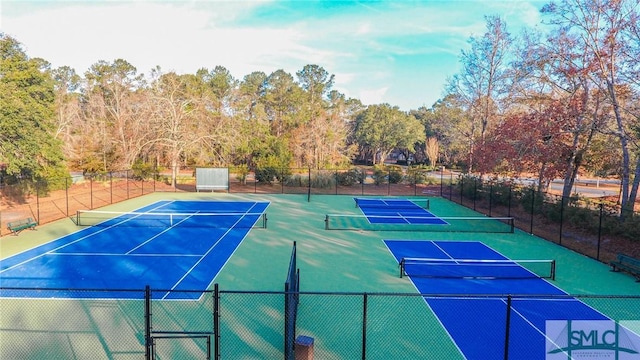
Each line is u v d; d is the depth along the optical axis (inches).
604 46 837.2
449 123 2023.9
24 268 538.3
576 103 900.0
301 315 385.4
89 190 1379.2
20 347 319.9
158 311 391.9
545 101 1062.4
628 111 789.2
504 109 1365.7
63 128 1779.0
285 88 2783.0
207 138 1716.3
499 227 869.8
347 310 399.2
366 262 584.7
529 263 593.0
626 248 672.4
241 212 1027.9
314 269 546.3
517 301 428.8
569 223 846.5
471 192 1253.7
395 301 426.0
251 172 1963.6
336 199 1322.6
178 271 531.8
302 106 2591.0
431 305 415.2
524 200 1000.2
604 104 948.0
